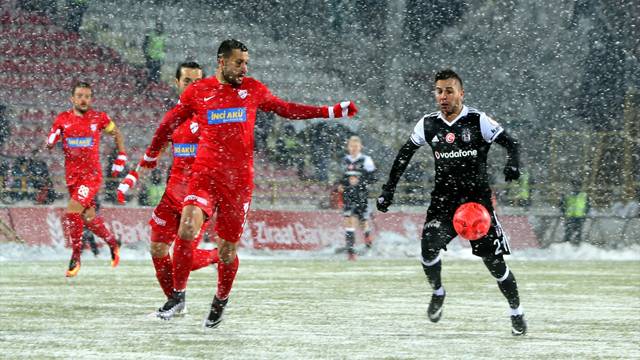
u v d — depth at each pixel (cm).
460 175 1880
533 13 8644
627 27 8394
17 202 5962
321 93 8419
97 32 7838
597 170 7500
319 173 7306
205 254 2270
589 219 6538
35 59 7481
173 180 2128
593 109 8344
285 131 7375
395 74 8575
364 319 2139
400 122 8375
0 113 7081
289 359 1447
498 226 1844
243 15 8469
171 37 8100
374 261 5256
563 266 4859
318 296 2836
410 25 8675
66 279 3531
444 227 1902
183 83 2209
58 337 1738
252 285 3328
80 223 3541
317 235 5903
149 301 2594
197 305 2480
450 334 1839
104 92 7588
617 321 2148
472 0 8725
